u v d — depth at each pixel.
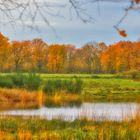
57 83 57.59
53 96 54.06
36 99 50.41
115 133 17.28
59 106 44.25
